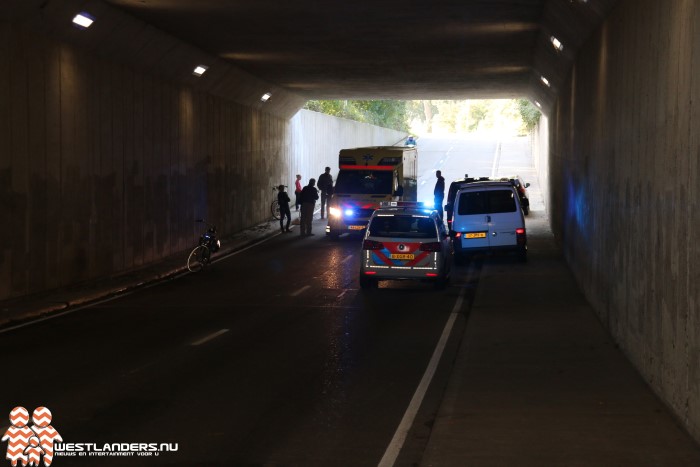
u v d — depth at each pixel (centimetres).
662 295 1702
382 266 3700
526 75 6262
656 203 1770
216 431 1584
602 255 2758
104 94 4072
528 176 11162
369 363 2238
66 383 1986
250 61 5547
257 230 6744
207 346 2473
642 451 1395
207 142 5800
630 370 2058
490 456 1386
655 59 1795
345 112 12950
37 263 3453
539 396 1812
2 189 3162
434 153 14650
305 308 3247
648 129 1877
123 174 4325
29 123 3356
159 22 4059
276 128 7944
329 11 3756
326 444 1501
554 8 3312
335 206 6162
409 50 5019
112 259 4203
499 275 4094
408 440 1528
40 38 3428
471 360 2220
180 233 5253
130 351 2398
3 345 2502
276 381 2017
